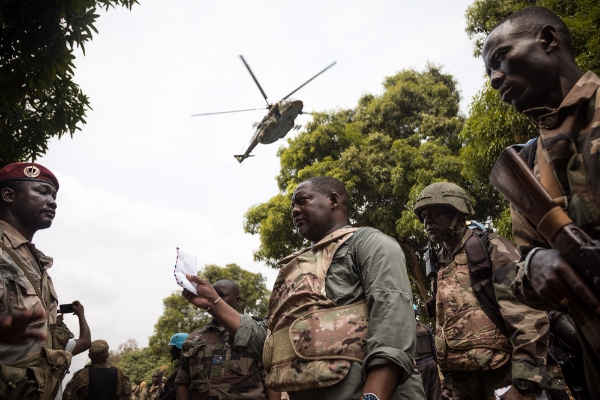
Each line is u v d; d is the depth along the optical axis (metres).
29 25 5.05
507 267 2.95
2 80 5.20
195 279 3.07
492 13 14.48
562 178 1.53
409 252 16.75
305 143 18.95
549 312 2.75
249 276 33.19
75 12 5.11
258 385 4.74
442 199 3.48
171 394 5.54
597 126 1.45
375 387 2.09
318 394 2.27
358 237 2.54
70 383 5.85
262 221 18.11
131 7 5.64
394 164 17.84
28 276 2.99
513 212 1.86
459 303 3.29
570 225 1.36
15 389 2.69
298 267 2.60
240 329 3.01
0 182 3.27
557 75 1.65
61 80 5.68
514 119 9.29
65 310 4.38
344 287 2.44
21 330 2.85
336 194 2.85
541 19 1.70
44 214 3.30
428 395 5.72
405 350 2.17
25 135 5.76
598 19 8.57
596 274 1.27
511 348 3.08
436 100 20.00
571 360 1.90
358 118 20.27
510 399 2.72
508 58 1.70
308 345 2.29
